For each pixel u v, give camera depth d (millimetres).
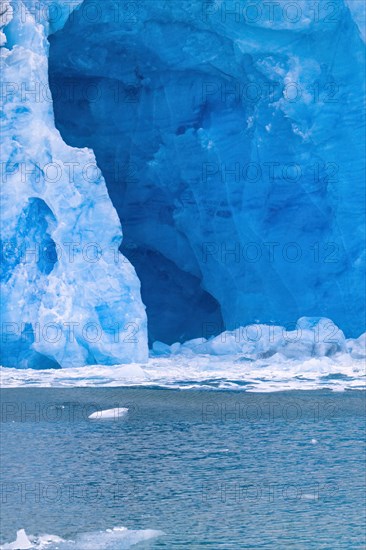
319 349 37031
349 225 41781
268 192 43188
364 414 20484
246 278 43969
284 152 42781
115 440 16812
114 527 10898
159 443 16500
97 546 10180
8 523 11180
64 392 24953
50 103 36562
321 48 41281
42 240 34969
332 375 31172
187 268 47219
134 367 29906
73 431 17922
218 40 42094
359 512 11648
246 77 42812
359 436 17266
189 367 34875
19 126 35156
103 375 29875
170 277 48719
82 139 46562
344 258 42000
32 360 33844
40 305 33906
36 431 17922
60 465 14477
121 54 43719
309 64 41500
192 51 42625
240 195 43750
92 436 17281
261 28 40844
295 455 15312
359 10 39969
